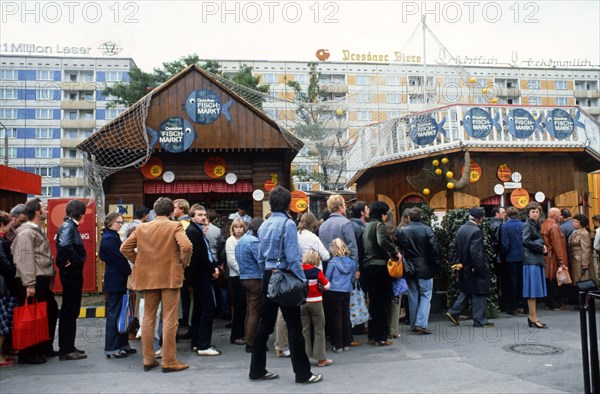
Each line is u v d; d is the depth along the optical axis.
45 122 60.59
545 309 10.46
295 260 5.50
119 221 7.04
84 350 7.39
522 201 13.89
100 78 61.78
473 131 13.69
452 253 8.88
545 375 5.68
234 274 7.61
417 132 14.59
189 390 5.36
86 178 11.44
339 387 5.38
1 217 6.82
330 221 7.38
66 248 6.69
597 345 4.64
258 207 12.38
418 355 6.73
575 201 14.59
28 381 5.77
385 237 7.11
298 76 56.28
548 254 10.30
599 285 10.20
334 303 6.96
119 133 11.52
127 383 5.64
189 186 12.35
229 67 55.03
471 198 13.72
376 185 16.39
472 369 5.96
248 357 6.82
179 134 11.83
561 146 14.09
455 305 8.78
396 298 7.87
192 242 6.88
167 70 27.67
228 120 11.99
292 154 12.89
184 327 9.09
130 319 6.99
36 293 6.62
